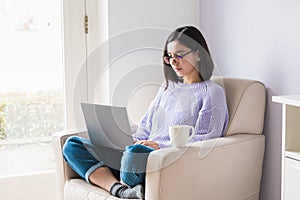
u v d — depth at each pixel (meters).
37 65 2.86
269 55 2.42
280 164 2.39
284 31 2.32
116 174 2.34
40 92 2.88
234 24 2.66
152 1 2.89
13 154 2.85
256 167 2.40
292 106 1.94
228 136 2.34
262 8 2.45
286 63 2.32
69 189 2.33
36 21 2.83
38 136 2.90
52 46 2.88
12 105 2.83
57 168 2.45
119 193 2.10
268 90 2.45
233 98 2.39
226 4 2.72
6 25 2.78
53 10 2.87
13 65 2.81
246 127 2.40
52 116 2.92
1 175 2.83
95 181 2.26
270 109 2.45
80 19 2.92
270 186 2.47
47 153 2.92
